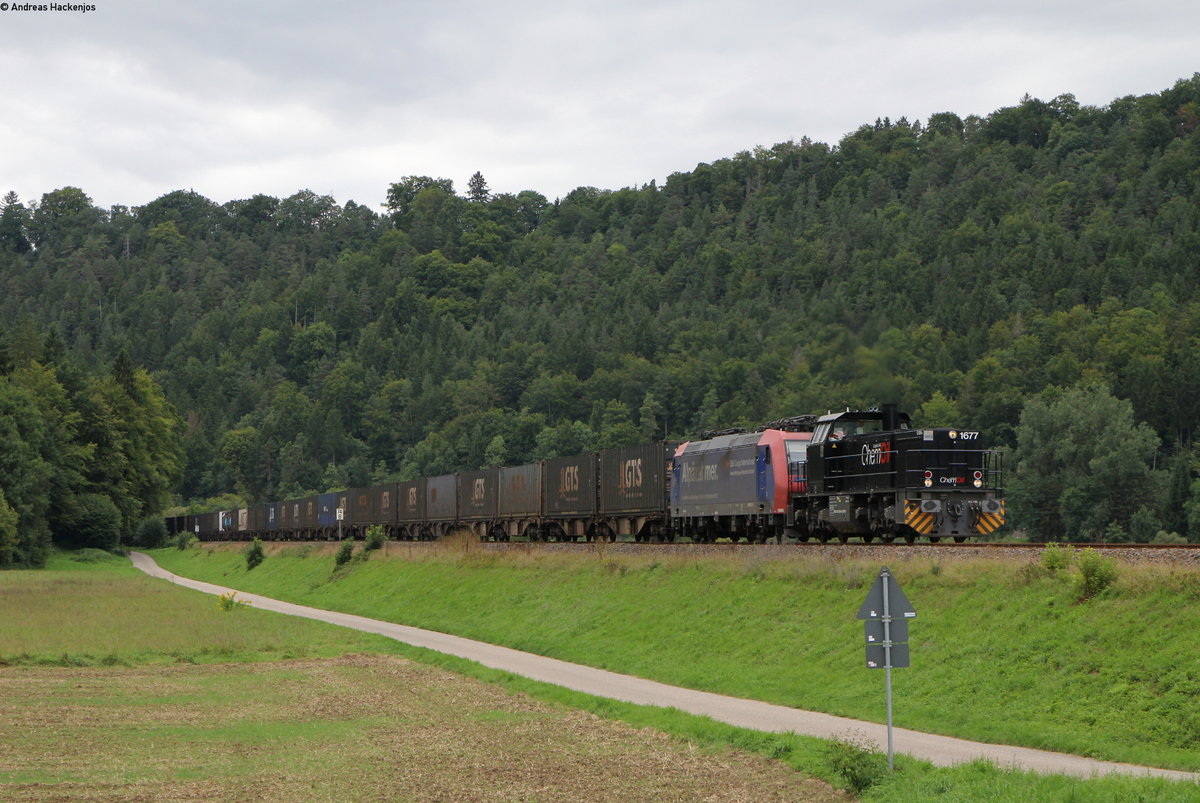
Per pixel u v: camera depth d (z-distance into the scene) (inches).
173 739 969.5
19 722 1035.9
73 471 4404.5
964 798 687.1
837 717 1016.2
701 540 1975.9
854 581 1286.9
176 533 5841.5
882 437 1450.5
